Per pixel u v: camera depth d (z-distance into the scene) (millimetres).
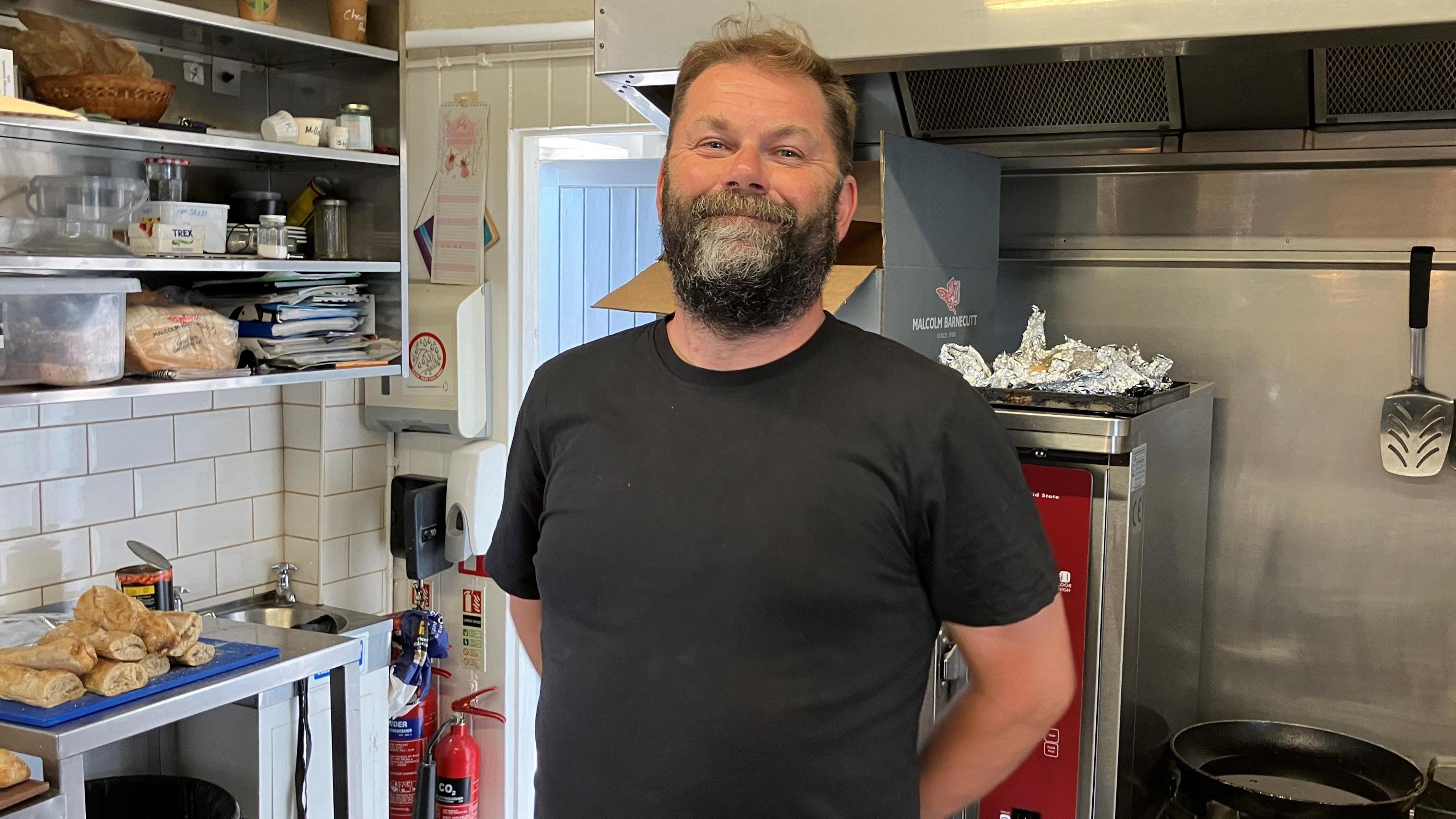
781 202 1226
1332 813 1648
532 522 1449
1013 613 1220
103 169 2436
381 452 3205
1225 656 2197
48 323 2088
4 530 2436
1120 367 1717
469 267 3047
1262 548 2152
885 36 1683
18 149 2275
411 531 3039
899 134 2207
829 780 1167
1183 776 1800
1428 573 2031
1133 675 1692
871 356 1264
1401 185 1996
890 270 1789
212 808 2250
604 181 3113
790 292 1219
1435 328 1995
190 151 2553
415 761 3035
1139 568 1687
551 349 3234
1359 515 2078
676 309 1358
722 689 1169
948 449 1204
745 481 1194
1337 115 1974
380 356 2736
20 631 2293
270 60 2787
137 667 1999
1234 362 2154
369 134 2660
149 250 2316
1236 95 1996
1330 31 1457
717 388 1252
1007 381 1770
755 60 1270
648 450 1245
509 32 2842
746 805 1165
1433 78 1854
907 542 1205
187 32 2465
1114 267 2234
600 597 1233
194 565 2850
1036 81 2100
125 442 2664
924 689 1285
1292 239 2088
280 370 2531
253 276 2582
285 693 2414
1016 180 2295
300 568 3074
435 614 3074
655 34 1803
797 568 1160
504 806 3172
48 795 1828
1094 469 1629
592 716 1228
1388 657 2072
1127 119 2119
